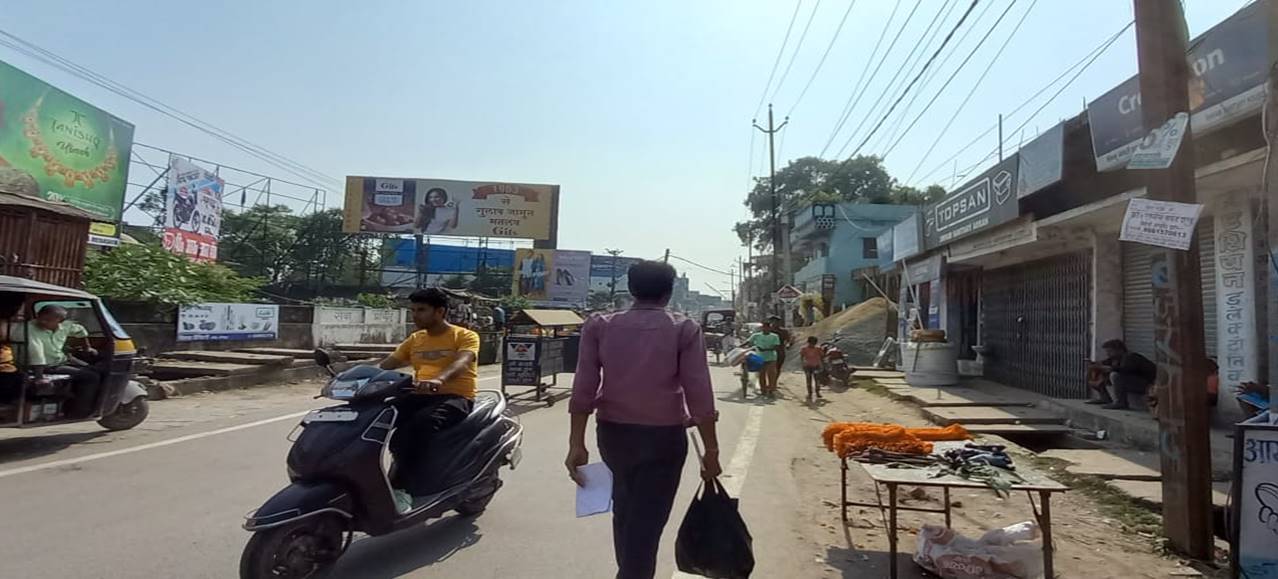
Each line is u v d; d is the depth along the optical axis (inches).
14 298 304.3
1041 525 168.4
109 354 324.8
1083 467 279.6
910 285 768.9
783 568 185.2
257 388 545.3
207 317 623.8
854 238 1552.7
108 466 277.4
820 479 289.0
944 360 593.6
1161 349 198.7
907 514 235.9
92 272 577.3
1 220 463.5
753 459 330.3
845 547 202.1
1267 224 182.9
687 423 135.0
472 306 1035.9
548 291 1800.0
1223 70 274.2
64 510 217.6
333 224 1604.3
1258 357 310.3
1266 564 159.0
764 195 2127.2
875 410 500.7
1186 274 193.6
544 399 512.1
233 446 319.3
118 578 166.1
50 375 301.9
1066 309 497.0
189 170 905.5
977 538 199.0
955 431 216.4
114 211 746.8
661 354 132.5
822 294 1350.9
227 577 167.8
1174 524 195.3
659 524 128.5
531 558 187.2
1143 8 194.4
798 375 841.5
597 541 200.7
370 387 173.3
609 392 133.5
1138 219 189.9
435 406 198.8
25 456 294.4
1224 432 319.3
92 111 706.2
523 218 1598.2
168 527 202.4
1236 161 281.3
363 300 1074.1
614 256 2481.5
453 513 225.3
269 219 1550.2
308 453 164.4
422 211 1574.8
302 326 743.1
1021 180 446.0
